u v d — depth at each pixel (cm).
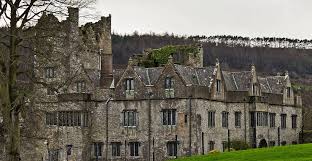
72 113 10619
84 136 10562
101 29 11406
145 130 10194
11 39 5134
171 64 10062
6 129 5850
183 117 9894
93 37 11112
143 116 10225
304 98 16488
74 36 10469
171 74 10031
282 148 7638
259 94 11056
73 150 10600
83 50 10794
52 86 6353
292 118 12094
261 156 6994
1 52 5144
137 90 10294
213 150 9550
